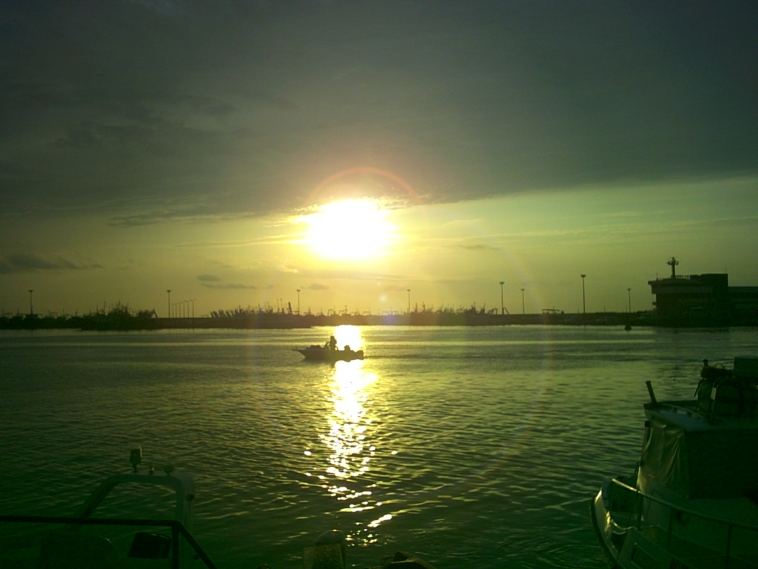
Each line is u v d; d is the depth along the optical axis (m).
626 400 46.50
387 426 35.62
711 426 12.80
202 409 43.81
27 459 28.03
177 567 10.47
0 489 23.14
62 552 10.58
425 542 17.98
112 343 188.38
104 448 30.39
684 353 105.88
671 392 51.22
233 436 33.09
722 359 90.75
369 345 160.75
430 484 23.33
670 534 12.32
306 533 18.67
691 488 12.48
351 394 52.41
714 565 11.41
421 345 157.12
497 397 49.09
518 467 25.61
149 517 19.72
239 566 16.53
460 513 20.17
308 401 47.94
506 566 16.42
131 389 58.09
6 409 44.94
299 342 189.00
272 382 64.00
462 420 37.53
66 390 57.69
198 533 18.69
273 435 33.22
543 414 39.72
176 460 27.53
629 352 110.12
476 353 113.81
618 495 16.94
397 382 62.50
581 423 36.03
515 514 20.02
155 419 39.44
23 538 13.38
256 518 19.88
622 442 30.39
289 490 22.70
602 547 15.41
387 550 17.52
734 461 12.48
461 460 26.88
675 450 13.17
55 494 22.50
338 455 28.12
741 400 13.15
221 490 22.73
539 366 80.62
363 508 20.73
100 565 10.51
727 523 10.82
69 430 35.75
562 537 18.11
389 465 26.16
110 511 20.34
